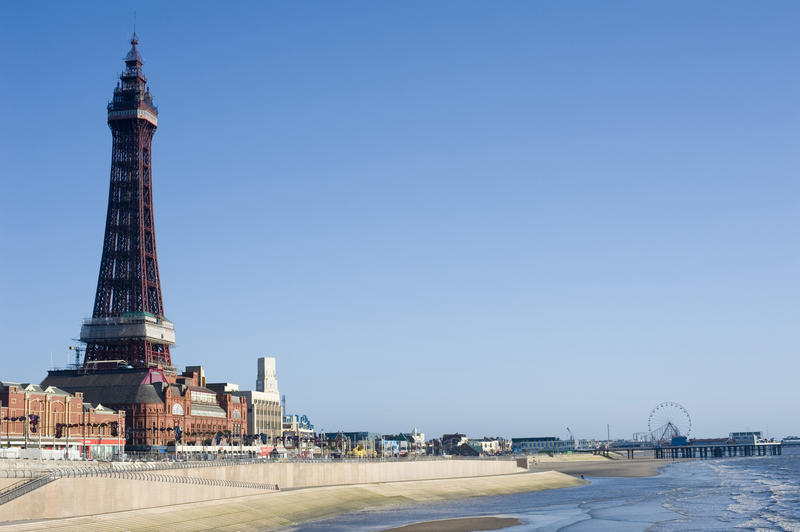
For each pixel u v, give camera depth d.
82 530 120.31
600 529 153.00
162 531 132.50
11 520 119.56
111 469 139.12
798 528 148.12
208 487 166.12
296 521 168.00
